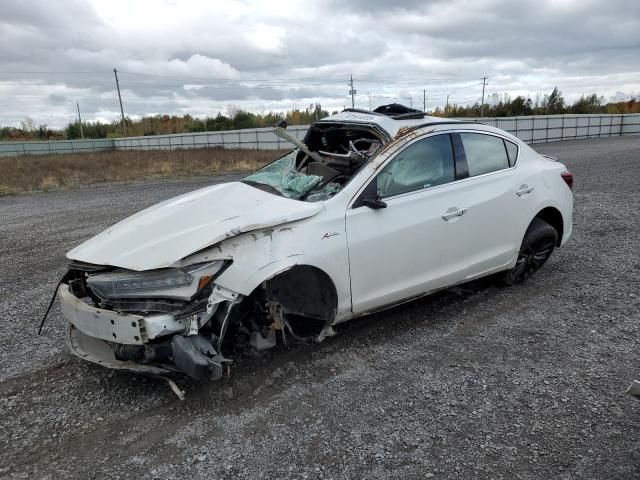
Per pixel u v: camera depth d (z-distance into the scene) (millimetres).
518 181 4852
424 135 4254
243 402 3297
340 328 4352
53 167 26922
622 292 4992
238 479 2600
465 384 3441
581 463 2641
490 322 4426
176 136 48531
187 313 3078
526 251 5137
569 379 3465
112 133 87750
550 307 4711
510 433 2908
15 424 3121
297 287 3773
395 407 3197
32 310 5051
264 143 39969
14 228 9578
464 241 4406
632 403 3162
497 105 63719
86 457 2803
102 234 3818
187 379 3561
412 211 4039
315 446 2844
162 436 2973
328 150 5098
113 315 3064
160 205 4168
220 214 3535
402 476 2586
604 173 13883
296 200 3762
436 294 5109
